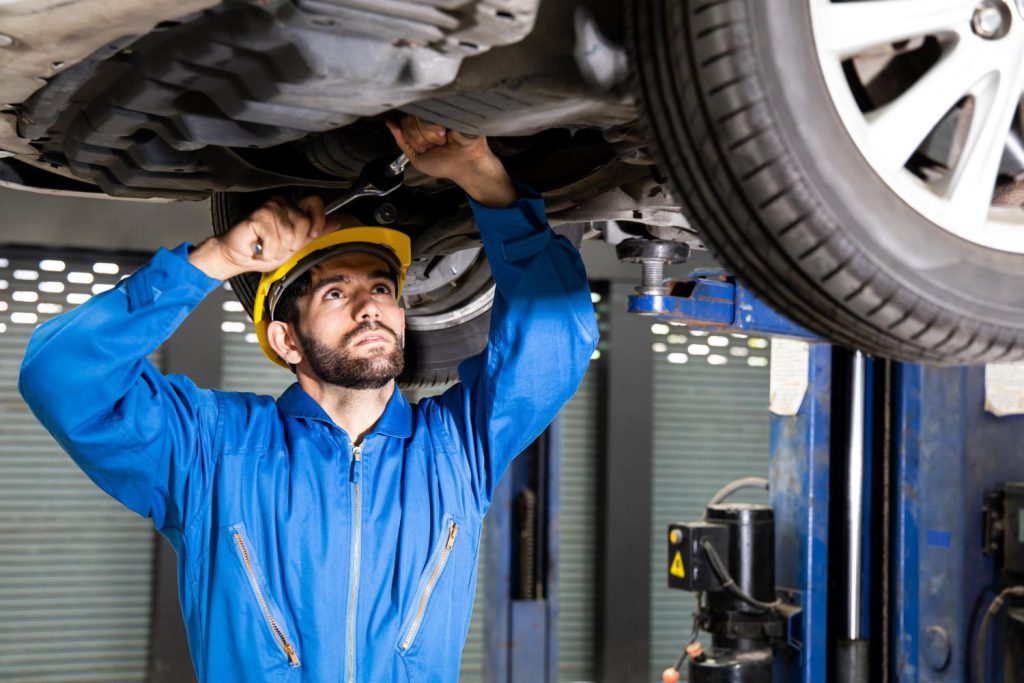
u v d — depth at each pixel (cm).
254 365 603
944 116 138
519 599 543
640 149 167
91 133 160
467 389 205
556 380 197
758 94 119
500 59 134
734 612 388
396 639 184
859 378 383
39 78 140
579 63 134
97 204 548
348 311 194
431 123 163
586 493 647
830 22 125
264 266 180
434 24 120
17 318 561
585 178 194
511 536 550
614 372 631
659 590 655
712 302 337
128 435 180
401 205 223
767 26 120
